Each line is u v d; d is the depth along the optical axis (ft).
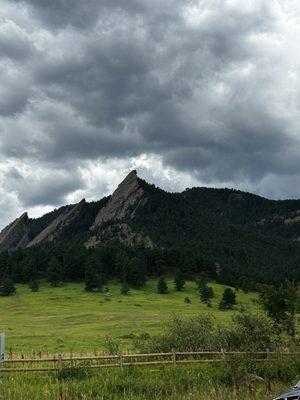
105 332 254.68
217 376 79.36
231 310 453.99
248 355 91.30
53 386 71.97
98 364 93.40
